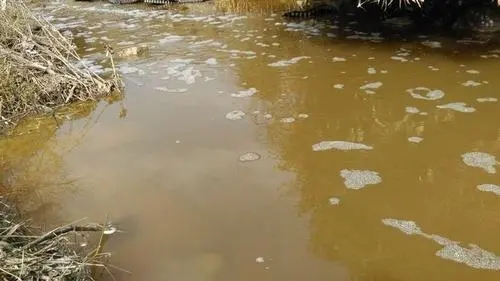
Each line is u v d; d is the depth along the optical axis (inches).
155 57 155.5
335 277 67.9
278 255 72.4
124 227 79.4
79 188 90.4
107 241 76.2
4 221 72.1
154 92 129.6
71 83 129.7
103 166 97.1
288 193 86.1
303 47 156.3
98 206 85.0
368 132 103.8
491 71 127.7
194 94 127.0
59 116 119.9
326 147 99.4
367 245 73.6
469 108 110.0
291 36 167.9
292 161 95.4
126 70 145.9
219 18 196.9
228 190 87.6
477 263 69.2
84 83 129.4
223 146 101.7
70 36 178.4
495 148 94.8
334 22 180.2
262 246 74.2
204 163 96.0
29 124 117.0
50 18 214.7
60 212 83.9
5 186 92.9
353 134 103.5
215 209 82.8
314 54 149.4
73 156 101.7
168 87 132.2
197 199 85.4
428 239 74.2
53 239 71.3
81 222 81.0
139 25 195.3
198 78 137.0
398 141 99.8
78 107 124.0
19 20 144.0
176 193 87.4
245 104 119.8
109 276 69.5
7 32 137.0
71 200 87.1
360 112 112.1
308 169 92.6
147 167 95.7
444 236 74.6
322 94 122.3
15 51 132.4
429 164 91.7
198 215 81.4
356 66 137.9
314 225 78.1
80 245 75.2
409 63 137.0
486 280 66.2
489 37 151.6
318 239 75.1
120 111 120.2
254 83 131.6
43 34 146.8
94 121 116.4
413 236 74.9
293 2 208.8
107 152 102.1
